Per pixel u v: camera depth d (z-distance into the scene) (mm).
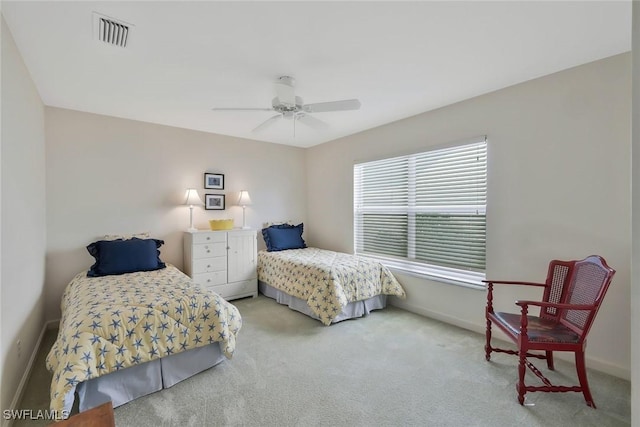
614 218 2131
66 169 3162
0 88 1582
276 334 2869
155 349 1943
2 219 1591
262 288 4281
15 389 1818
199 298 2230
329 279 3096
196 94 2797
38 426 1670
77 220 3230
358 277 3307
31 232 2330
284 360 2379
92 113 3309
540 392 1969
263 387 2021
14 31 1785
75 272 3219
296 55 2113
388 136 3768
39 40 1890
